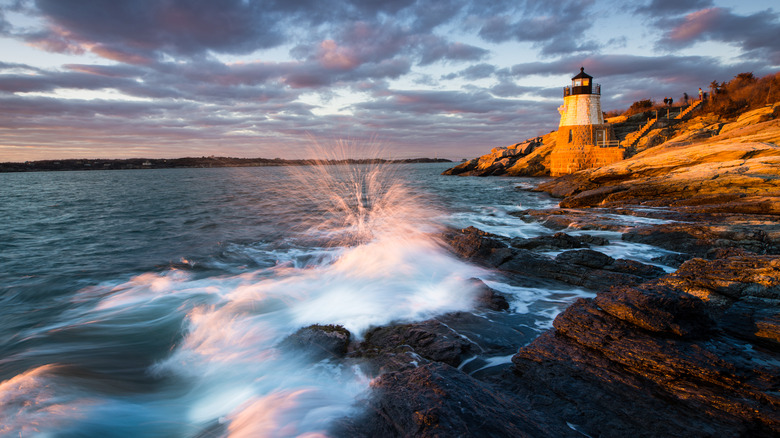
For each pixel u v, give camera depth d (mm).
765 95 50000
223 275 12344
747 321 6031
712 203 19578
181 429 5207
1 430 4828
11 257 14836
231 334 7719
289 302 9234
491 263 11609
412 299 9047
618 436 4258
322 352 6676
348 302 9031
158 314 9133
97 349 7445
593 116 51281
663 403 4645
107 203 34781
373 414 4719
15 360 6969
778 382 4648
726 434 4145
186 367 6758
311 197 39062
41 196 43219
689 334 5668
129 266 13547
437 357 6184
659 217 17562
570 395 4965
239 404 5641
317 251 15445
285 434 4688
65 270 13039
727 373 4852
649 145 49562
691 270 7785
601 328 6004
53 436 4832
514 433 4062
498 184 53531
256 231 20234
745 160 22969
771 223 13539
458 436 3920
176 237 18719
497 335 7121
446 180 65188
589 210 20891
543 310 8367
